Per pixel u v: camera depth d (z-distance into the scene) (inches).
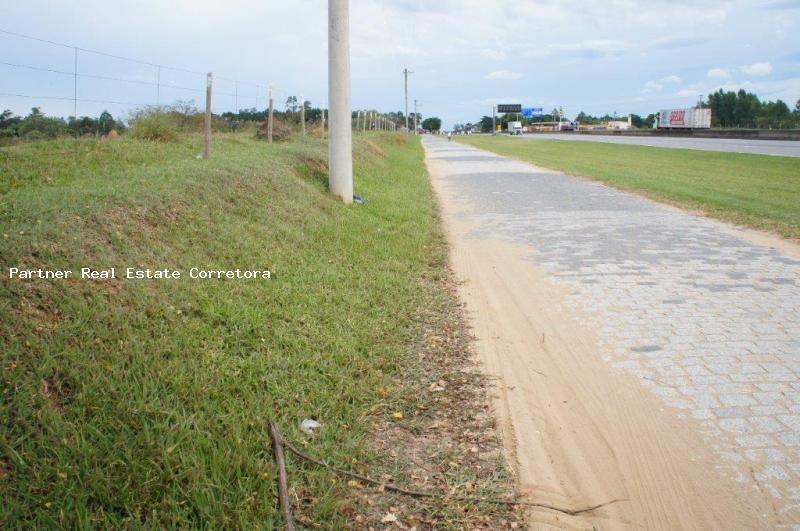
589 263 375.6
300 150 576.7
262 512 135.0
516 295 315.9
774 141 1991.9
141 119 554.6
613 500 150.8
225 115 1003.3
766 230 465.7
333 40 465.7
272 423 164.2
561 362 230.5
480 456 168.1
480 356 236.2
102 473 133.2
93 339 173.2
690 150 1606.8
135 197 271.9
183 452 145.6
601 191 719.7
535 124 5452.8
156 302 204.2
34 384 149.2
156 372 171.0
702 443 173.2
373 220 454.3
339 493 147.1
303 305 247.3
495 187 794.2
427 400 198.1
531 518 144.0
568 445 174.4
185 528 127.0
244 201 343.6
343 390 193.2
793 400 194.9
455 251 419.8
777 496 150.0
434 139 3353.8
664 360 228.4
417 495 150.0
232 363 189.3
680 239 438.3
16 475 128.4
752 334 251.0
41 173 346.3
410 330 256.7
